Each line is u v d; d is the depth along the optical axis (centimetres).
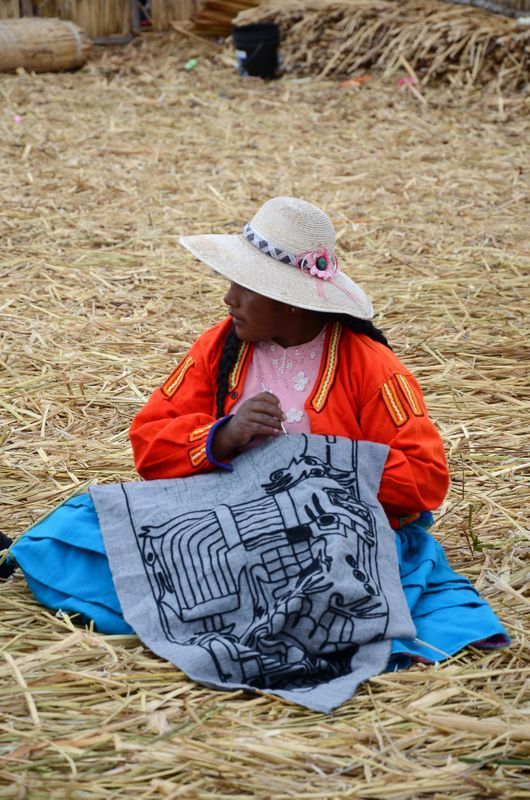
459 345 553
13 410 479
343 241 703
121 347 550
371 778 253
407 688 286
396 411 318
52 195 788
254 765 257
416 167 877
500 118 1008
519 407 488
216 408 332
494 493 413
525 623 325
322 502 303
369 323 329
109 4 1295
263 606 299
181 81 1152
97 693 284
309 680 292
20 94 1080
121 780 251
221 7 1261
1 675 288
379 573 301
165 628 301
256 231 316
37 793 244
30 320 577
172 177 842
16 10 1271
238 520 306
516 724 273
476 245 700
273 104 1065
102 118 1010
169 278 647
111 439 454
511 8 1165
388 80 1118
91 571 318
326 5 1196
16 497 404
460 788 251
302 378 324
